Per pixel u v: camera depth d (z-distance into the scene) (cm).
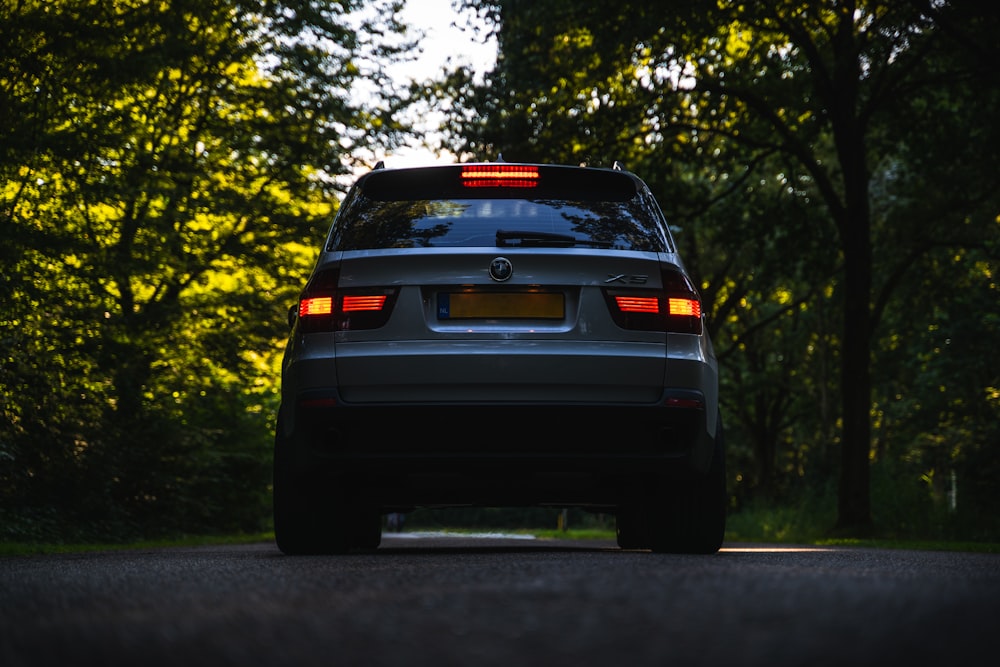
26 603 318
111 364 1589
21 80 1274
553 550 788
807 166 2059
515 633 225
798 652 200
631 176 594
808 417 4403
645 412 550
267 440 2375
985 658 198
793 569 402
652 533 621
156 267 1520
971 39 1828
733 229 2319
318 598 304
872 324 2231
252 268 2023
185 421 2055
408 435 551
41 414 1447
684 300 564
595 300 554
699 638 216
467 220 567
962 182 2166
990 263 2878
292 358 572
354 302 557
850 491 1975
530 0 1809
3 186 1372
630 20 1719
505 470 562
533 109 1941
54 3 1270
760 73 2078
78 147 1312
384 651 205
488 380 545
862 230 2014
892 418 3975
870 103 2009
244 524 2347
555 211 573
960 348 2928
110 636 234
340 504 614
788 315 3775
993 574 416
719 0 1781
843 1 1920
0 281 1295
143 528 1792
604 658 194
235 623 251
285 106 1970
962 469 2489
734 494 4822
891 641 214
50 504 1542
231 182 1966
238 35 1903
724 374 4156
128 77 1313
